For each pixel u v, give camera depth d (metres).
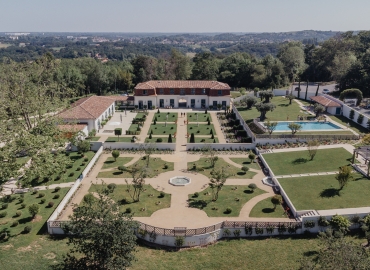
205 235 40.06
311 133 74.12
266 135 69.75
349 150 63.16
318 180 52.69
